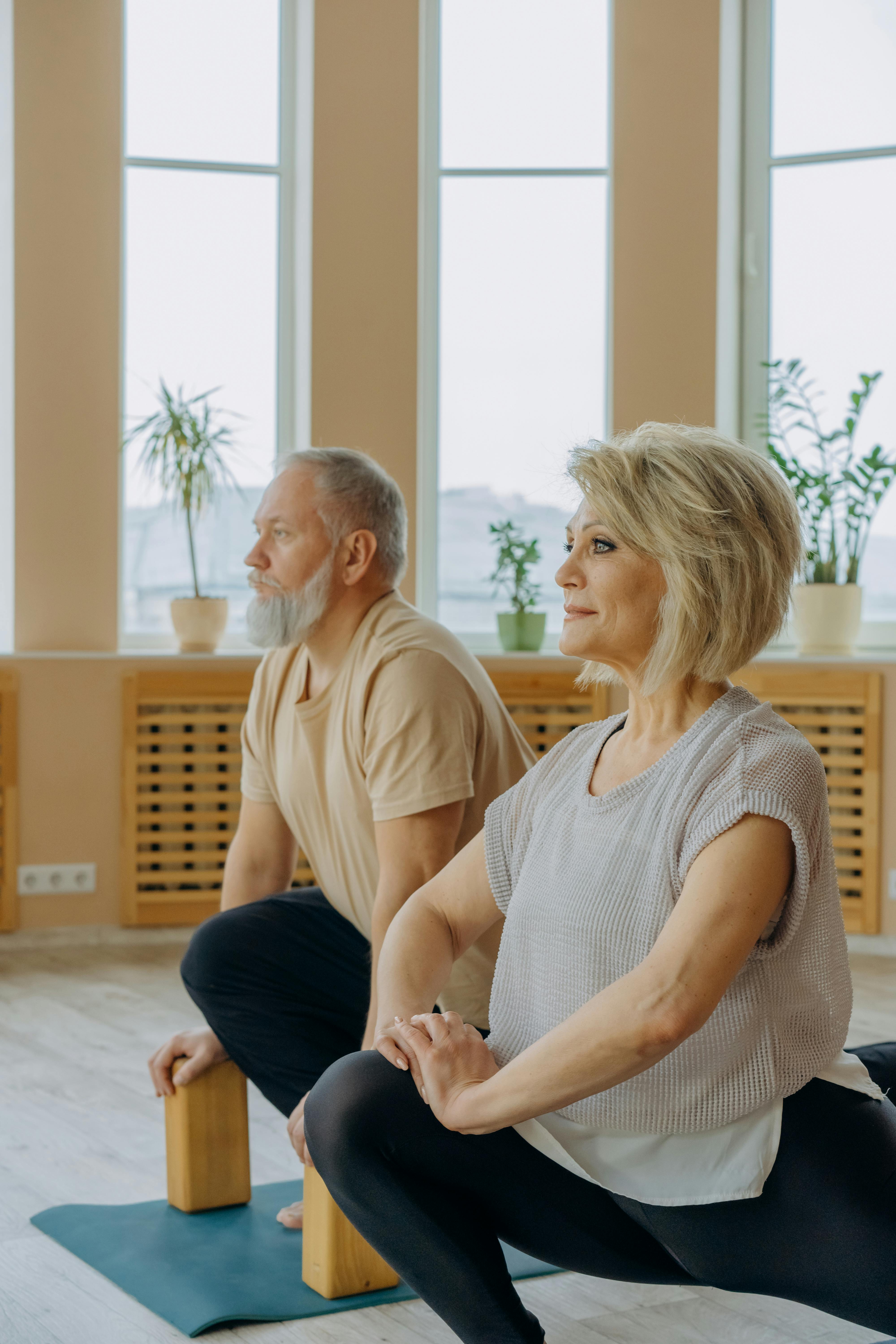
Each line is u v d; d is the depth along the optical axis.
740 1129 1.09
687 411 4.43
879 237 4.62
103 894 4.19
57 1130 2.33
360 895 1.90
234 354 4.66
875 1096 1.15
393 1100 1.12
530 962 1.16
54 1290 1.66
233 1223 1.88
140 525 4.55
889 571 4.59
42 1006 3.32
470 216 4.73
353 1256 1.64
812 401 4.68
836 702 4.18
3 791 4.08
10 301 4.32
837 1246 1.05
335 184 4.37
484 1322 1.11
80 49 4.26
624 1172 1.12
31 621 4.23
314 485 1.84
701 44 4.39
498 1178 1.13
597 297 4.74
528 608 4.48
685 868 1.06
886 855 4.14
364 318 4.39
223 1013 1.84
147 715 4.20
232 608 4.64
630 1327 1.59
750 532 1.10
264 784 2.02
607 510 1.12
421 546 4.71
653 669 1.12
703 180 4.40
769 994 1.08
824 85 4.65
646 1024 1.00
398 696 1.75
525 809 1.26
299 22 4.54
